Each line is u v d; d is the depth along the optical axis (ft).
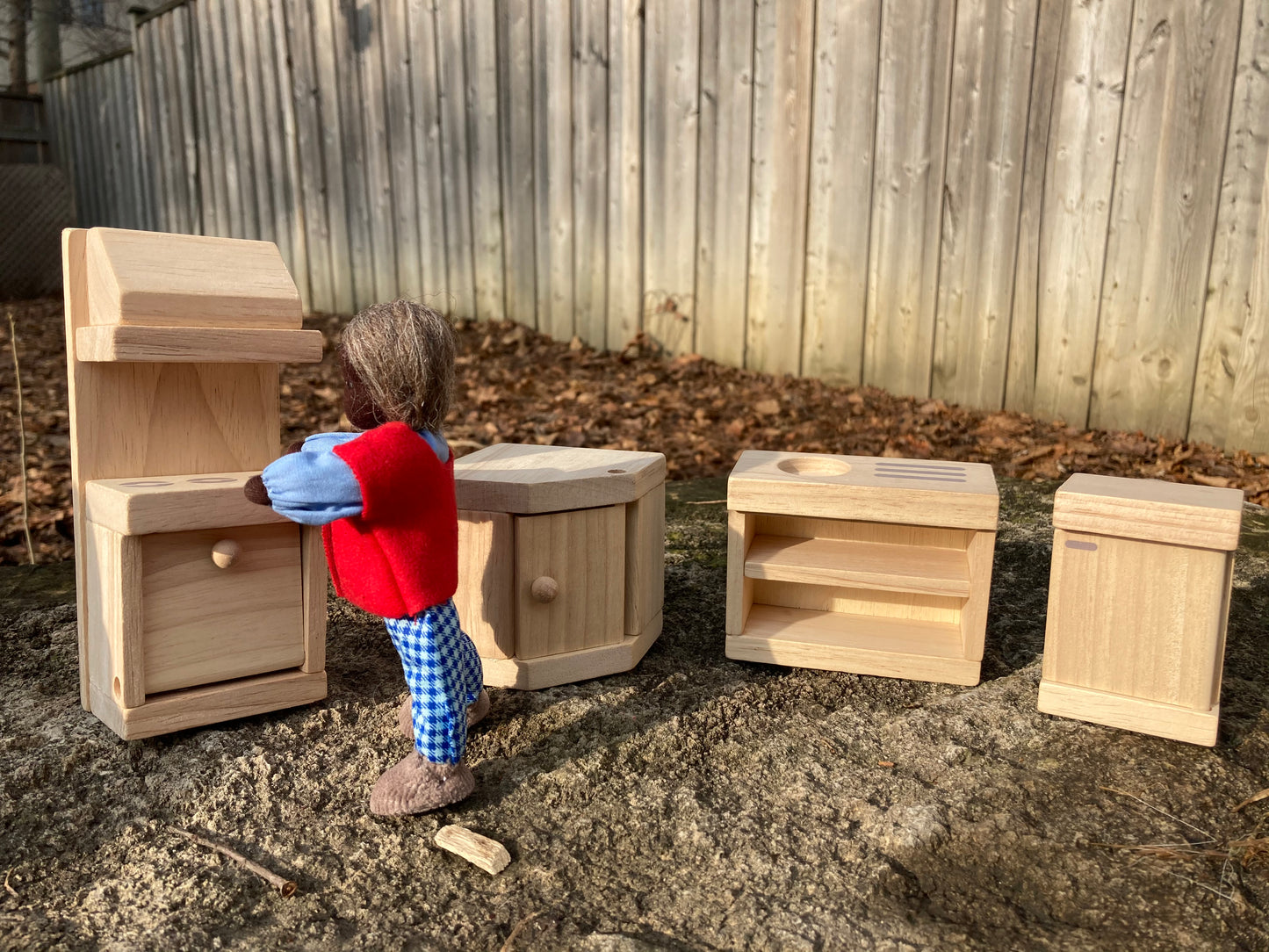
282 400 18.80
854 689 8.45
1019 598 10.39
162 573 7.16
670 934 5.58
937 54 16.01
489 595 8.22
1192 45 13.91
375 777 7.09
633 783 7.03
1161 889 5.86
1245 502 13.03
